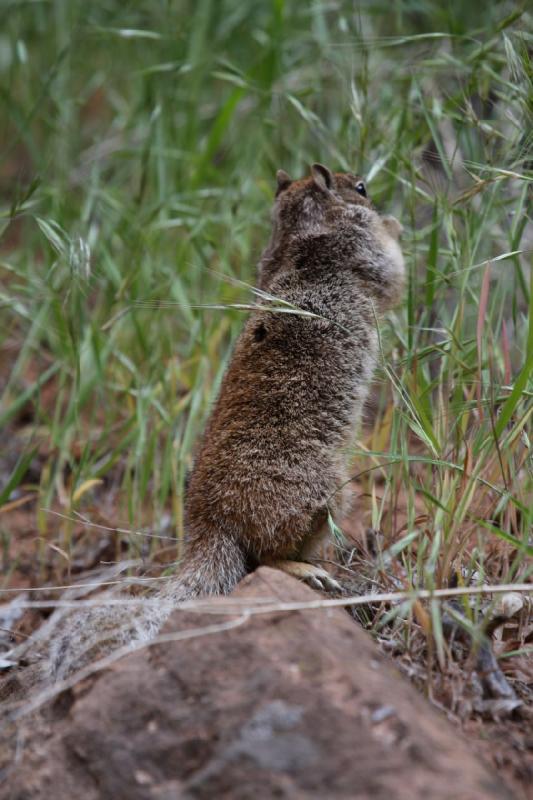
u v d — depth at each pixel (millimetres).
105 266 12867
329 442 8875
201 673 6273
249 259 13516
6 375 15383
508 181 10703
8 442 14094
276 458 8633
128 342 13078
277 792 5391
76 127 17000
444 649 7164
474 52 11578
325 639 6328
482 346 9625
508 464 8555
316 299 9445
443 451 8852
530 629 7969
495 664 7133
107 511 12242
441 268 12117
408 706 5824
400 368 10422
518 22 11367
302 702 5816
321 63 14742
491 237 11023
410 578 7746
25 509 12797
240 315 12562
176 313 13273
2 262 13961
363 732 5562
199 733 5949
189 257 13625
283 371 8922
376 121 12539
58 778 6156
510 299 11859
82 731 6262
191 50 14945
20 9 18203
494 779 5422
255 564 8766
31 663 8898
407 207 11539
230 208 13547
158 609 7871
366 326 9508
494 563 8750
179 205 13695
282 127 14102
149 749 6012
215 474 8656
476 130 11547
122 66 17875
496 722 6750
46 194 13445
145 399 11648
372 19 15852
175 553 10938
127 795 5855
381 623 6891
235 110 15789
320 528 8844
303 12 15602
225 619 6621
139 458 11203
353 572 8406
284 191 10359
